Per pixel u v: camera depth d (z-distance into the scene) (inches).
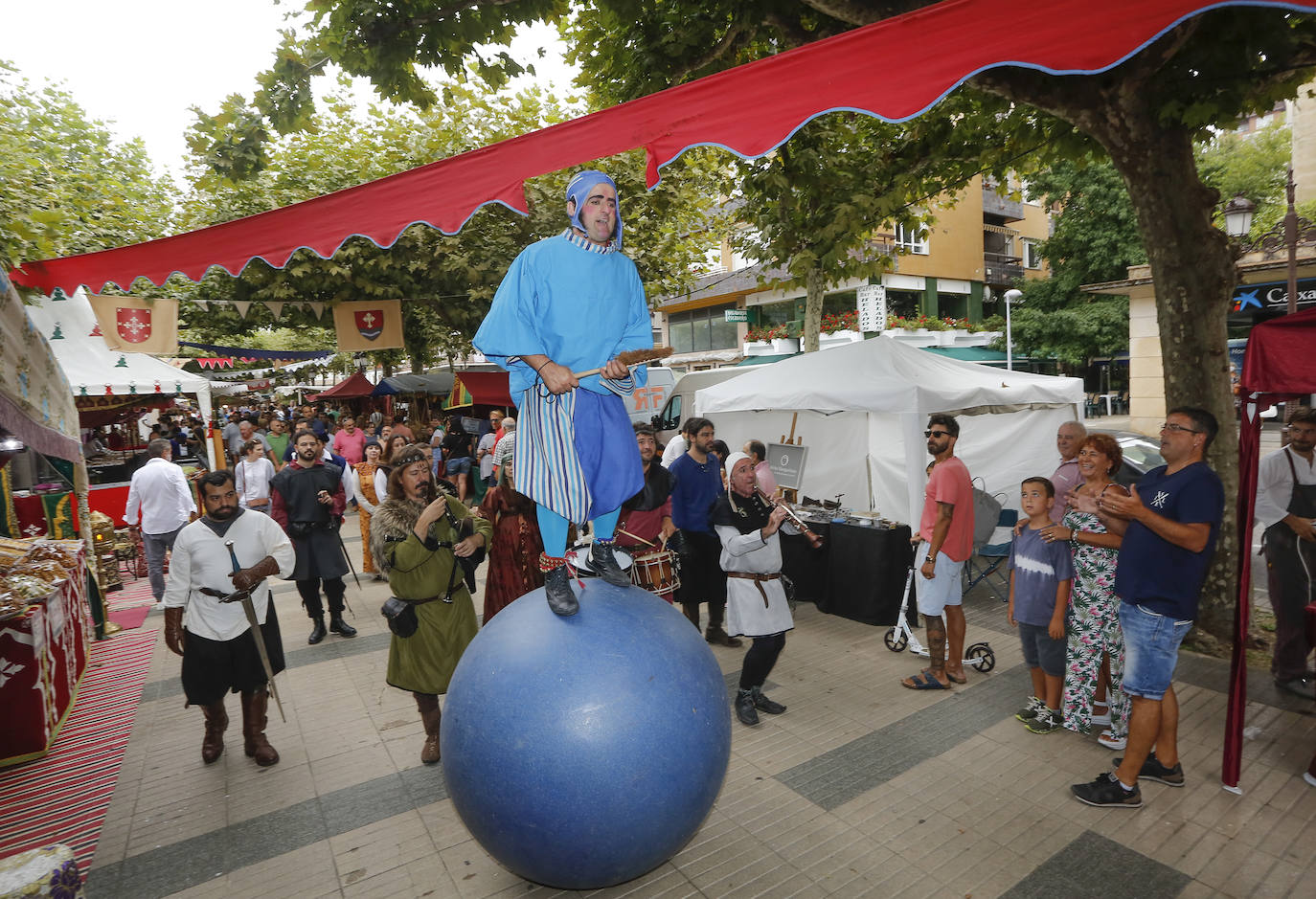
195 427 976.3
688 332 1146.0
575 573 101.8
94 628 274.5
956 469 202.7
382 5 199.2
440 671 163.5
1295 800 143.9
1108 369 1165.1
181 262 152.3
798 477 338.6
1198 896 117.7
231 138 191.9
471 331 555.8
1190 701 189.6
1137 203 226.7
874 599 253.4
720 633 243.6
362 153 511.8
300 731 190.1
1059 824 138.3
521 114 514.6
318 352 948.0
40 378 135.3
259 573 166.9
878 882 123.6
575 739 88.4
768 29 253.0
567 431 94.3
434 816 148.5
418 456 164.6
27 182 235.1
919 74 107.3
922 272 949.8
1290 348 141.0
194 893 126.7
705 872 127.6
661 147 128.9
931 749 169.3
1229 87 204.7
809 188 320.5
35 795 163.3
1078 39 98.6
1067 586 169.8
